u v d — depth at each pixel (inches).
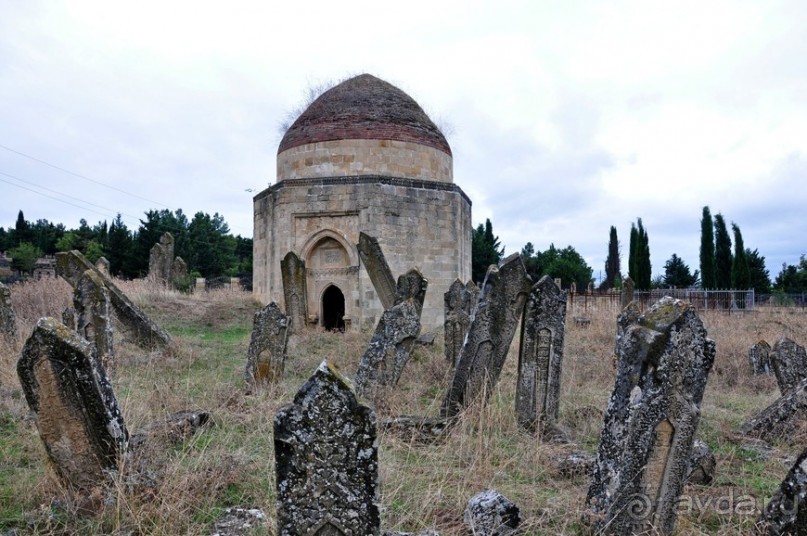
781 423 300.0
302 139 837.8
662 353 175.8
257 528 180.5
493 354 319.9
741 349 540.4
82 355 204.5
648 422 176.1
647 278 1850.4
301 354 528.1
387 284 647.8
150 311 746.8
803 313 1136.2
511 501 197.0
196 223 2539.4
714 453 270.5
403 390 386.9
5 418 293.0
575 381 417.1
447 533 185.6
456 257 835.4
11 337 452.4
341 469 151.7
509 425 293.6
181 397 333.7
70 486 207.5
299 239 796.6
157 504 195.8
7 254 2284.7
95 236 2443.4
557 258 2338.8
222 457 235.9
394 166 825.5
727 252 1683.1
